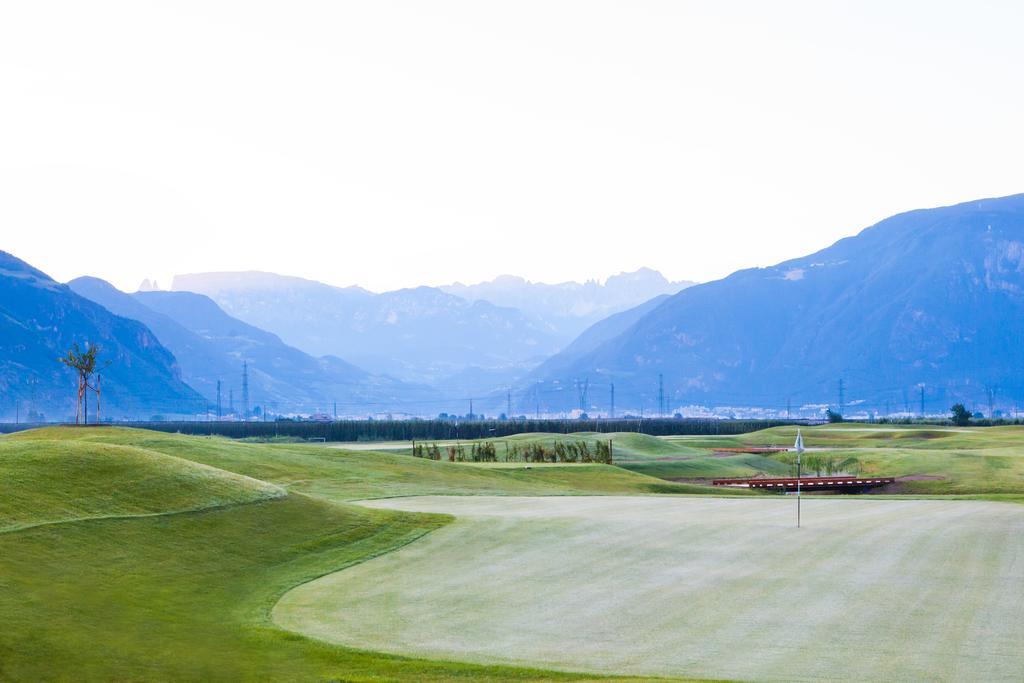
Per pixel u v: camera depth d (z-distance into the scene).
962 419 190.12
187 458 56.78
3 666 19.61
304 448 69.50
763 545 34.53
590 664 21.03
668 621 24.39
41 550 27.39
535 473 69.69
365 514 38.94
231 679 20.41
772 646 22.19
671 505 47.50
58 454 36.53
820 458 97.38
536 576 29.64
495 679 20.23
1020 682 19.50
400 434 177.00
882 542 35.12
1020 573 29.70
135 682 19.80
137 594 25.70
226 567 29.70
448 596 27.20
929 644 22.23
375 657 21.75
